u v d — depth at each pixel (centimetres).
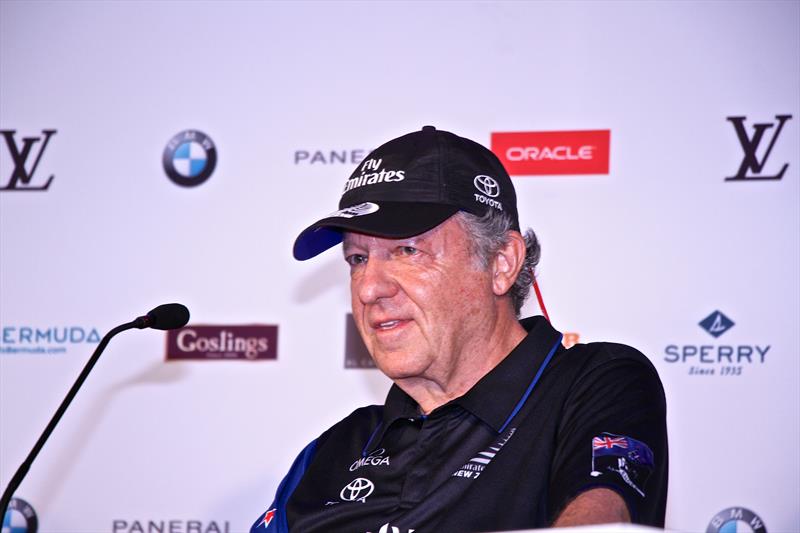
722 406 470
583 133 500
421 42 526
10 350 538
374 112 527
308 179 529
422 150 330
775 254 475
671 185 488
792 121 482
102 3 559
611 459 271
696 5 498
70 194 547
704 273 479
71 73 557
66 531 521
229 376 520
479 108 514
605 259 489
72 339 535
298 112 534
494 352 332
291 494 345
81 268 540
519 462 304
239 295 525
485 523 295
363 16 534
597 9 507
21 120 556
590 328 486
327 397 511
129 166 545
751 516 462
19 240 546
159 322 337
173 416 522
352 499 327
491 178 334
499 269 334
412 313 319
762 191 480
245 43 544
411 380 333
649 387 304
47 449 529
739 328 473
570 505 258
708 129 488
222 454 516
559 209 496
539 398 318
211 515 513
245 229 530
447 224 322
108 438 525
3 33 563
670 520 465
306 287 521
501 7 519
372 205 321
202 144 539
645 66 498
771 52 489
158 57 551
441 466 316
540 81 509
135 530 518
